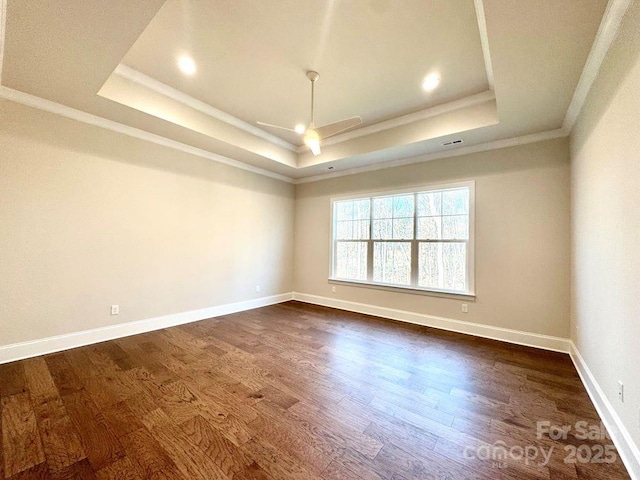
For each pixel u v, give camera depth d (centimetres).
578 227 271
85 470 142
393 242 455
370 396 217
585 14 162
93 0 163
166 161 384
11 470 141
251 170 499
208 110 355
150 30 222
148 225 367
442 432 176
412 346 325
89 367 259
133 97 292
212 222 441
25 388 220
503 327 350
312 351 306
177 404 202
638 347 143
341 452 157
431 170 413
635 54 144
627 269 157
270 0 192
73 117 301
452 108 331
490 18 168
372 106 342
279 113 366
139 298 359
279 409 198
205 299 433
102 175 325
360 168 489
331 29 219
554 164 323
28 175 276
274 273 547
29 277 277
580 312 264
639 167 142
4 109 262
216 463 148
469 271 377
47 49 205
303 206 575
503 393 224
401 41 231
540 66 210
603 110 193
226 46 240
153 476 139
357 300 487
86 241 314
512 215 348
